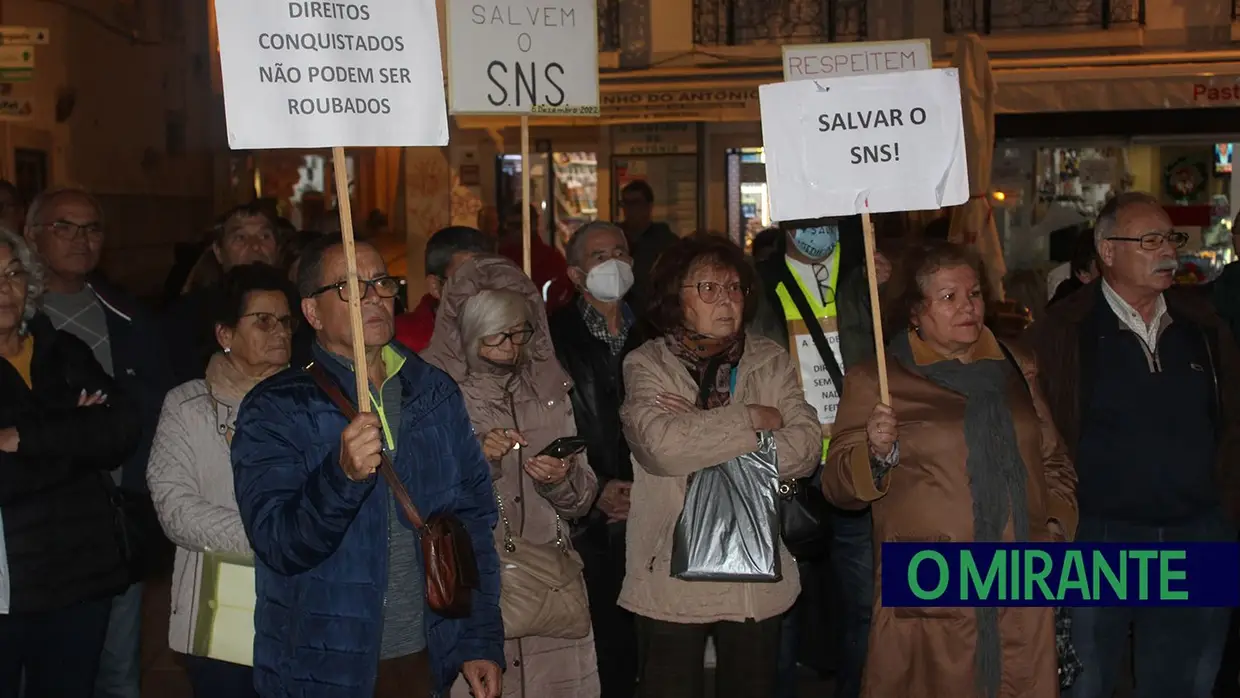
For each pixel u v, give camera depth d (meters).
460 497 3.83
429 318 6.19
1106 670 4.96
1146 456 4.86
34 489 4.21
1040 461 4.52
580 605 4.52
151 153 17.23
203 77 19.75
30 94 12.96
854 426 4.59
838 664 5.54
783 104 4.48
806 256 5.52
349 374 3.73
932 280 4.52
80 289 5.43
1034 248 12.03
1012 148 12.03
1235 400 4.93
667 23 14.46
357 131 3.62
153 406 5.41
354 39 3.65
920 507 4.47
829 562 5.59
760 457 4.50
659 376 4.63
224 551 4.23
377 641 3.57
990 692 4.40
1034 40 13.64
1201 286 6.63
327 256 3.68
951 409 4.50
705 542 4.45
